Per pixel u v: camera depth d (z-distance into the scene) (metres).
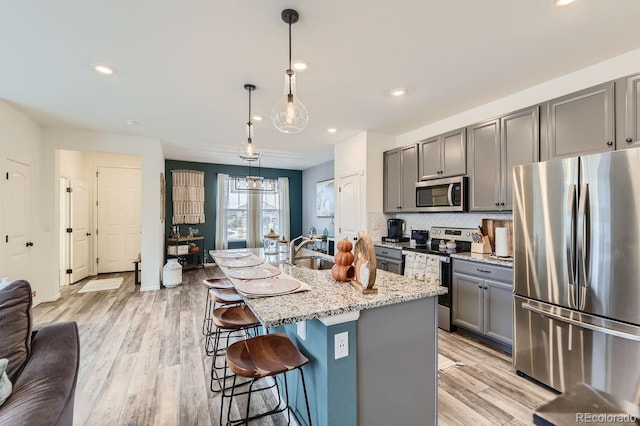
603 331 1.80
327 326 1.38
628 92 2.06
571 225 1.97
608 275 1.81
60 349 1.40
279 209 7.89
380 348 1.53
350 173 4.71
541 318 2.16
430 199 3.66
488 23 1.92
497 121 2.94
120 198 6.31
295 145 5.29
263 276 1.97
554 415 0.74
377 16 1.85
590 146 2.24
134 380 2.29
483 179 3.07
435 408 1.73
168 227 6.60
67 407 1.17
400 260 3.74
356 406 1.47
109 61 2.41
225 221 7.21
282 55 2.31
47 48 2.21
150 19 1.88
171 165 6.68
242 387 2.21
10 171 3.41
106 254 6.21
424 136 4.12
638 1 1.70
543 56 2.33
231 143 5.14
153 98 3.16
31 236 3.91
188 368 2.47
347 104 3.32
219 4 1.74
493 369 2.44
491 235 3.20
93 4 1.74
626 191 1.73
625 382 1.74
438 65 2.47
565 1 1.71
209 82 2.79
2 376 1.14
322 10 1.80
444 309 3.19
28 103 3.31
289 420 1.79
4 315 1.33
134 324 3.41
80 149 4.38
